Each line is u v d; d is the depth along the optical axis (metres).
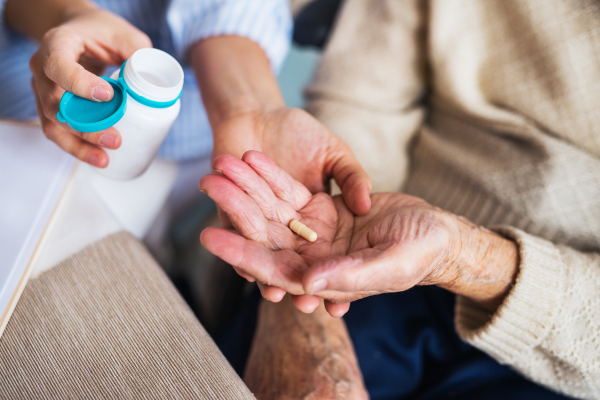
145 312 0.44
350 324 0.58
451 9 0.60
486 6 0.59
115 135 0.45
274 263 0.41
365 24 0.66
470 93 0.61
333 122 0.64
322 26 0.79
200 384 0.41
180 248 0.82
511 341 0.49
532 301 0.47
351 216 0.47
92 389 0.40
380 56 0.65
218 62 0.59
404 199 0.47
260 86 0.57
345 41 0.67
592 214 0.53
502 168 0.57
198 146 0.79
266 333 0.55
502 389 0.54
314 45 0.84
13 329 0.42
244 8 0.61
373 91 0.65
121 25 0.51
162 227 0.64
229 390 0.41
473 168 0.58
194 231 0.78
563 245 0.51
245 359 0.58
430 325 0.58
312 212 0.47
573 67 0.55
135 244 0.47
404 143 0.66
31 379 0.40
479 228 0.48
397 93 0.65
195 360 0.42
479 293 0.49
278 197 0.46
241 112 0.54
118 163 0.49
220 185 0.42
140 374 0.41
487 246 0.47
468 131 0.61
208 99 0.57
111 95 0.44
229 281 0.68
